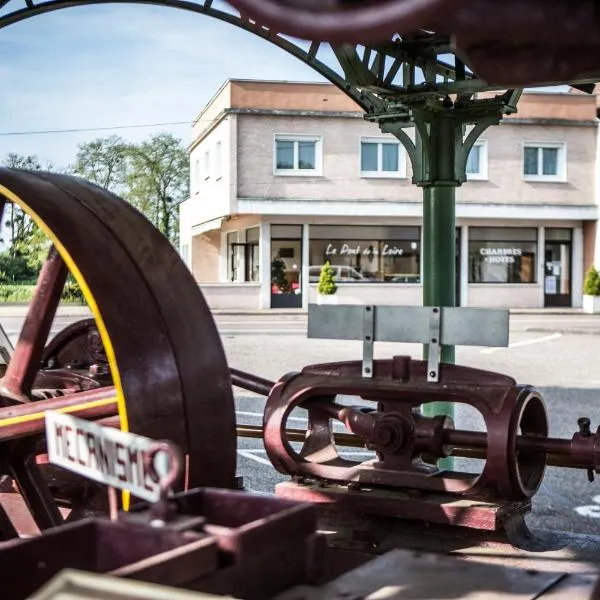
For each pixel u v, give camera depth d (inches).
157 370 122.6
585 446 138.4
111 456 75.2
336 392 151.3
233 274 1542.8
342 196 1337.4
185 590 65.5
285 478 323.0
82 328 163.3
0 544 73.0
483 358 705.0
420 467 147.3
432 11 54.7
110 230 127.3
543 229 1411.2
